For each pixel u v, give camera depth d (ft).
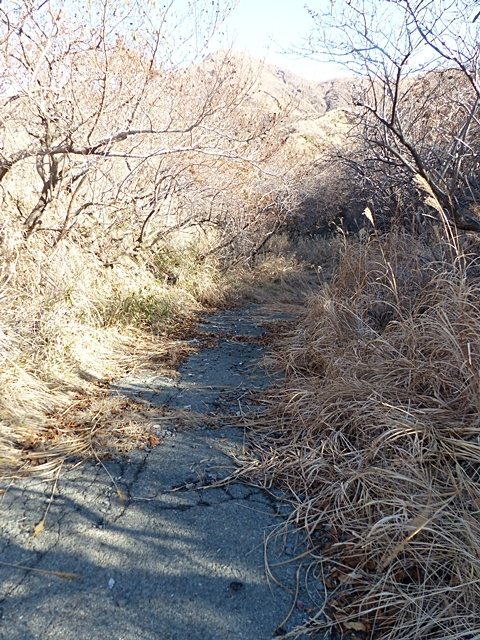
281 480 9.68
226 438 11.26
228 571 7.42
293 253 37.55
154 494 9.18
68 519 8.41
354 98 19.10
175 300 22.95
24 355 13.60
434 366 10.92
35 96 14.21
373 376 11.81
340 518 8.42
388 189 25.36
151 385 14.24
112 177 21.24
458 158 16.57
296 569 7.54
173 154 21.53
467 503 7.90
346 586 7.21
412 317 13.15
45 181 17.29
